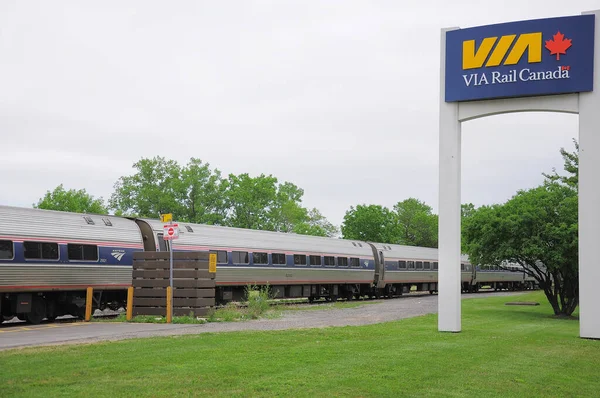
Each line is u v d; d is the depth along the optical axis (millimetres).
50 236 21781
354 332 16453
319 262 38344
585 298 16719
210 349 12336
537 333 17906
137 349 12148
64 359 10742
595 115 16781
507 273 63281
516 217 27141
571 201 26703
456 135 18125
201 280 20453
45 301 22297
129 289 20266
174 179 67875
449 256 17891
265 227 69812
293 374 9852
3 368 9820
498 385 9586
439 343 14570
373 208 82688
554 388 9625
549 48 17078
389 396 8570
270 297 34594
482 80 17719
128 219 26531
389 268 46219
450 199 18000
